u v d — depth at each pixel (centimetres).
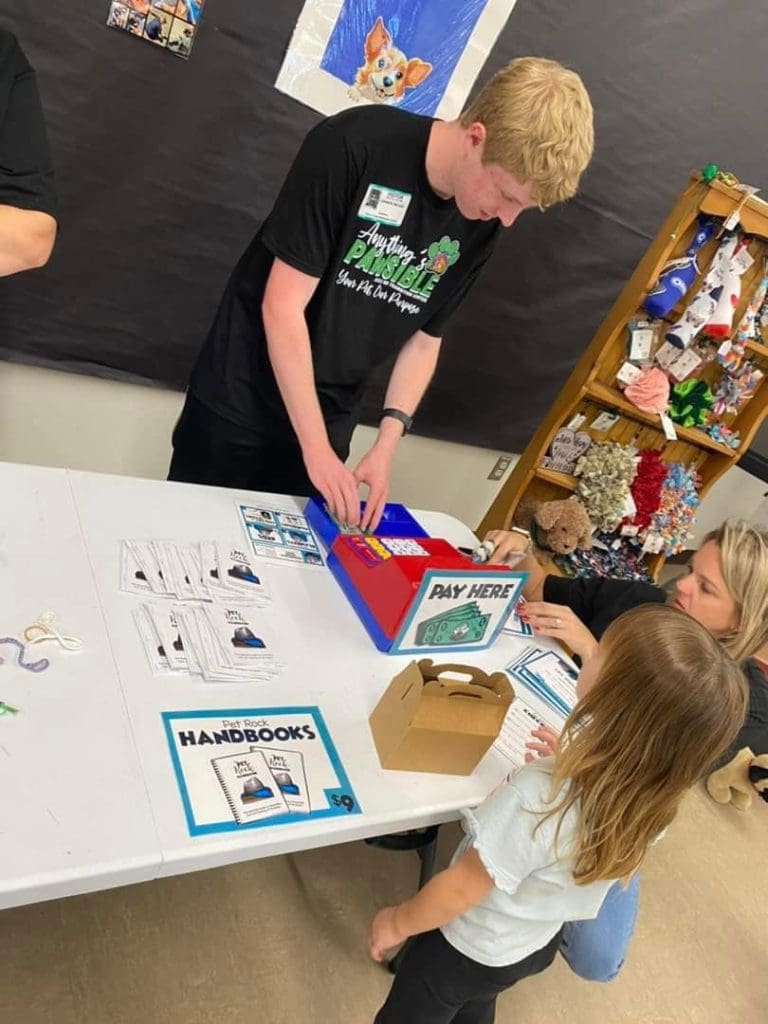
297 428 146
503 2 194
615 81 219
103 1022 137
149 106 179
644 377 254
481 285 244
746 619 158
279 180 201
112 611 111
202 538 135
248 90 185
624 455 271
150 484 143
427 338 169
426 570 121
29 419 216
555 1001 176
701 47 221
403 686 108
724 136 243
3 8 158
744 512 404
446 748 109
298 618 128
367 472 160
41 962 142
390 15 187
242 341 157
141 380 218
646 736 98
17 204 129
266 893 171
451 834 209
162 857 84
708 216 231
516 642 151
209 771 95
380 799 104
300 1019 151
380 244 145
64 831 81
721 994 194
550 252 245
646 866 222
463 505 309
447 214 144
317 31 183
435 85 201
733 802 263
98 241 193
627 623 105
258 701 108
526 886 107
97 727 94
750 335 251
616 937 146
